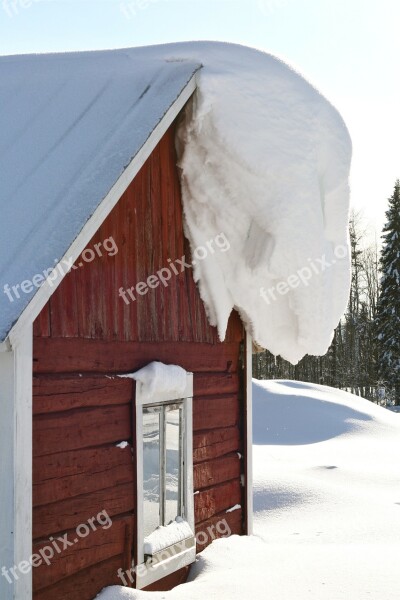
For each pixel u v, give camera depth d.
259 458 15.66
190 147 6.91
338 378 44.50
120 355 6.15
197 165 6.96
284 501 11.26
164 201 6.88
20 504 4.88
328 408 22.38
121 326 6.17
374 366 43.34
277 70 6.92
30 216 5.33
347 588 5.84
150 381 6.31
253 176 6.80
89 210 5.11
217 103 6.62
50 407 5.34
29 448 4.98
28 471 4.96
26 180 5.77
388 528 9.62
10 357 4.88
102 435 5.89
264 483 12.01
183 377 6.80
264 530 9.94
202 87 6.43
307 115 6.96
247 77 6.69
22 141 6.36
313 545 8.32
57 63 7.46
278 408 22.16
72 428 5.55
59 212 5.23
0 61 7.84
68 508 5.48
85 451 5.68
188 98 6.39
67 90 6.91
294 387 25.09
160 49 6.95
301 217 6.91
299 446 18.61
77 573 5.55
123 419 6.16
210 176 6.97
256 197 6.89
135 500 6.21
